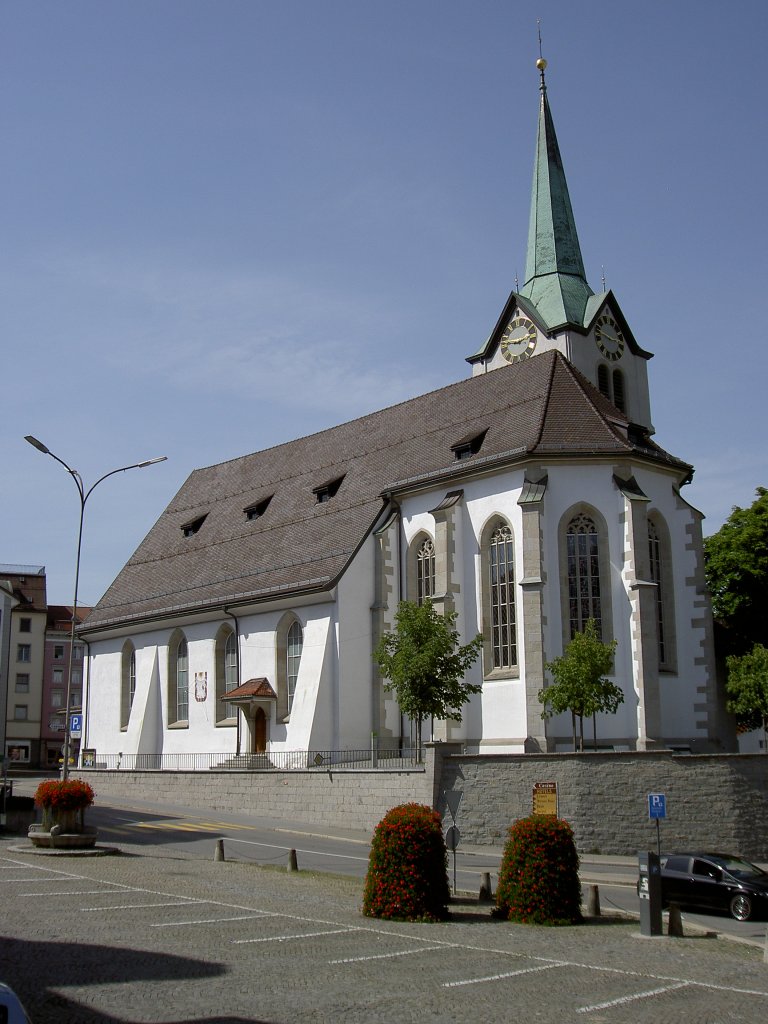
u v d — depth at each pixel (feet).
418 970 54.70
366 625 166.09
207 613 190.29
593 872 105.29
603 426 154.30
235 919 66.69
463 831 122.21
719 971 58.29
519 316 205.57
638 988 52.80
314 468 205.36
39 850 98.78
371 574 168.14
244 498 219.61
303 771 140.67
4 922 62.54
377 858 72.84
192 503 237.86
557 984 53.01
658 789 118.21
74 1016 42.42
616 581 146.61
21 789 183.73
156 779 166.20
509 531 151.94
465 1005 47.75
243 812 148.56
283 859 104.01
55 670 345.72
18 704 337.93
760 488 195.21
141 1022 42.11
